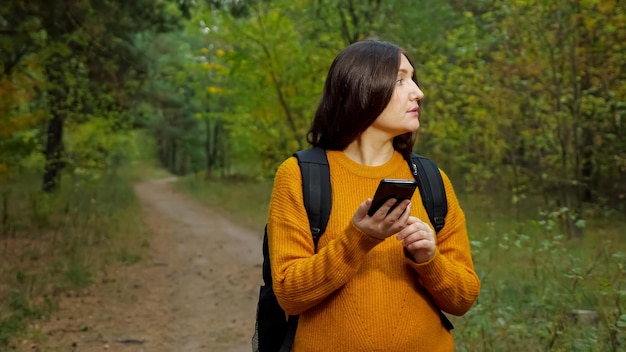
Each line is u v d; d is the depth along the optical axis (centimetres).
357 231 170
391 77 192
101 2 1228
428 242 176
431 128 1223
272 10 1299
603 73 1043
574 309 508
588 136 1157
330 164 194
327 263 173
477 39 1110
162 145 6900
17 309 761
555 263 643
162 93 2217
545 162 1222
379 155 199
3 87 1083
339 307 182
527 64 1083
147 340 702
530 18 1020
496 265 678
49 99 1614
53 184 2055
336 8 1197
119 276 1046
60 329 717
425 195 197
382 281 183
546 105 1129
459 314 193
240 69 1378
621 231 948
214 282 1042
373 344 179
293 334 193
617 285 518
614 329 407
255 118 1580
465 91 1186
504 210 1292
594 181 1227
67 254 1134
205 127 4850
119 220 1723
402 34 1148
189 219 2067
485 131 1268
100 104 1745
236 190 2889
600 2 962
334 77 198
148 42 2131
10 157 1128
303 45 1341
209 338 716
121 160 5188
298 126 1555
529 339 479
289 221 187
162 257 1280
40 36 1331
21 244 1207
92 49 1446
